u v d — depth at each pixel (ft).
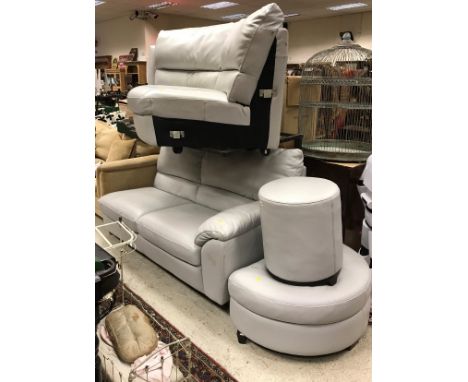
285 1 24.73
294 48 34.35
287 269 5.95
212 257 6.99
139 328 5.43
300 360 6.22
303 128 9.93
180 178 10.59
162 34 9.07
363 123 9.35
